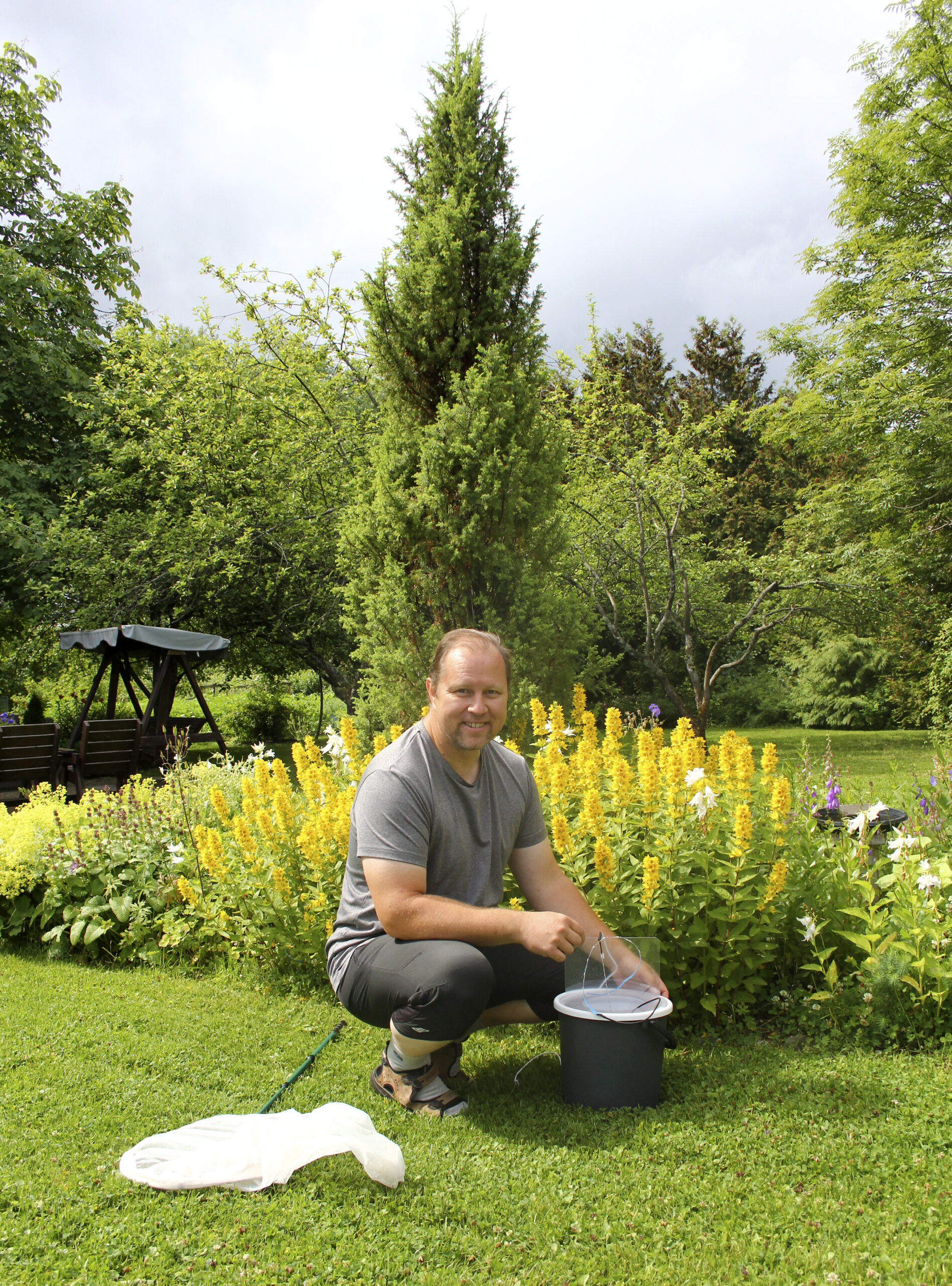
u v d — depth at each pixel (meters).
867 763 12.03
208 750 15.11
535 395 6.02
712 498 17.14
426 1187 2.02
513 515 5.68
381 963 2.44
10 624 15.63
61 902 4.11
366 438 12.50
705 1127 2.24
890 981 2.74
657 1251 1.75
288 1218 1.89
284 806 3.65
